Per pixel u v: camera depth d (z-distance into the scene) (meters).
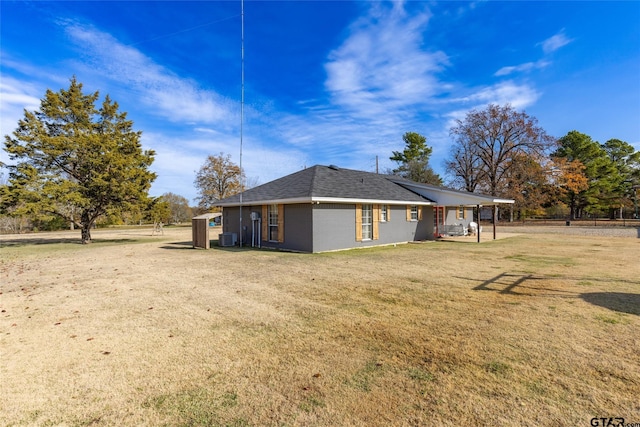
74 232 32.28
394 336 4.04
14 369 3.32
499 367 3.18
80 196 18.05
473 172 38.66
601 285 6.54
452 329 4.23
